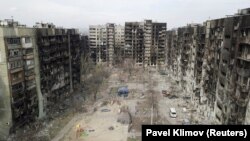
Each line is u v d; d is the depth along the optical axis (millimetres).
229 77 53125
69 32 93750
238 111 47969
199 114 79312
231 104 51375
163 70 160625
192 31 93812
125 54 176125
